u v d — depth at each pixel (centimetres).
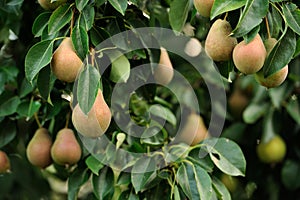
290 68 233
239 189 239
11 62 197
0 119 190
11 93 191
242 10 153
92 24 161
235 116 247
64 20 161
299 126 240
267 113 237
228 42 156
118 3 161
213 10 152
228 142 175
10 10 187
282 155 239
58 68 156
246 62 152
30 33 193
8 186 229
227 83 238
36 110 184
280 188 244
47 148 186
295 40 154
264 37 159
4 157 189
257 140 240
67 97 183
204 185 166
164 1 195
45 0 165
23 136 212
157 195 177
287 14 154
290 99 236
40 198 238
